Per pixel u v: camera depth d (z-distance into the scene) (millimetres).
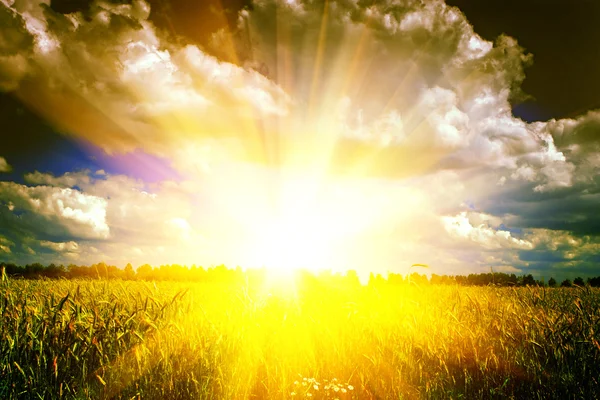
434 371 4363
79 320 4258
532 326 5145
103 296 5906
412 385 4035
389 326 5582
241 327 4977
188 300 6059
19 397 3510
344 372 4277
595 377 3822
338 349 4609
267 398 3812
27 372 3701
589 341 4133
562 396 3705
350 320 5648
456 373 4320
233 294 6547
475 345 4664
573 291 7293
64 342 4035
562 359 4129
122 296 5875
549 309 5867
